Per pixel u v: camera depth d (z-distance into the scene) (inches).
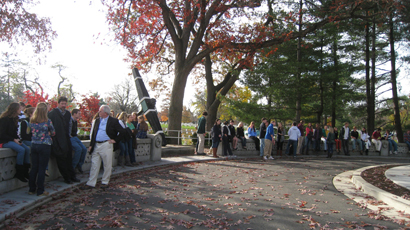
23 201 204.7
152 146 482.6
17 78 1632.6
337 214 201.9
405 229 171.2
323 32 885.8
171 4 782.5
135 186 285.0
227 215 196.5
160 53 1042.7
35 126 222.4
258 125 826.2
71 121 292.0
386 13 695.7
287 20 767.1
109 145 276.2
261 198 245.6
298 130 629.9
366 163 529.0
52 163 281.7
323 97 946.1
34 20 631.2
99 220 181.9
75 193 249.3
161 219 185.8
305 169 434.0
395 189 259.4
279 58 857.5
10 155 229.6
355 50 982.4
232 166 463.8
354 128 752.3
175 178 340.8
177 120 804.0
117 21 741.3
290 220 187.2
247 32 776.3
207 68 1000.9
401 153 776.3
